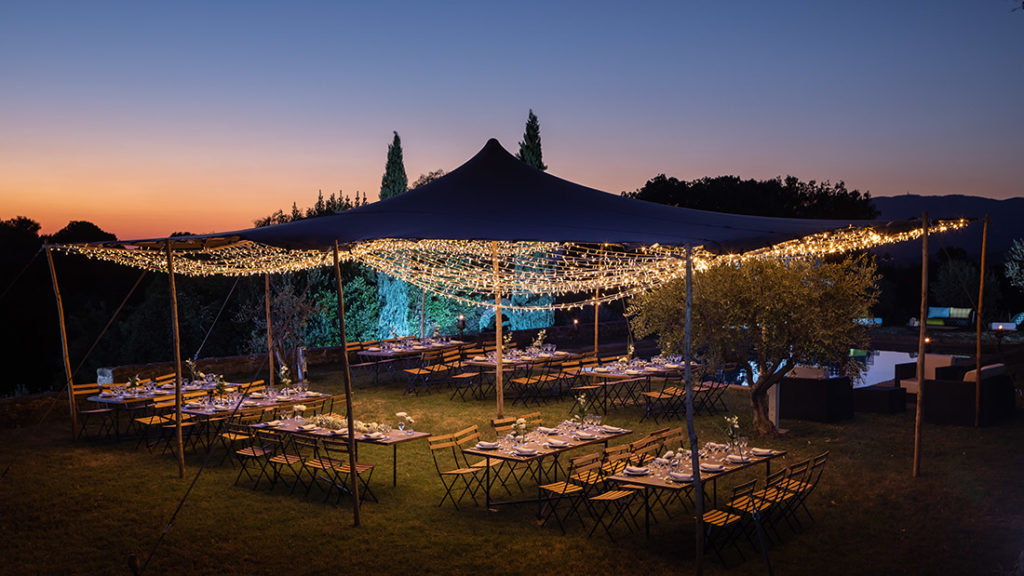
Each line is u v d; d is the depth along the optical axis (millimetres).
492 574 7004
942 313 32625
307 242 7977
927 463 10484
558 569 7098
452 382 18438
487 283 18906
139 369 16609
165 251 10648
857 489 9414
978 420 12688
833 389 13359
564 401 15953
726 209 34500
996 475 9828
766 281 11539
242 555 7492
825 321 11453
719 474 7785
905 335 30125
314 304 23719
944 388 12984
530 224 8016
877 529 8062
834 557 7352
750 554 7461
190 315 24656
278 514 8695
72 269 29953
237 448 11805
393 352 18375
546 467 10531
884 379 20734
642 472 7973
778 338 11656
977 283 31984
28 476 10312
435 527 8250
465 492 9516
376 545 7727
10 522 8469
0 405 13414
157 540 7902
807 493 8266
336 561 7328
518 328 26016
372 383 18406
